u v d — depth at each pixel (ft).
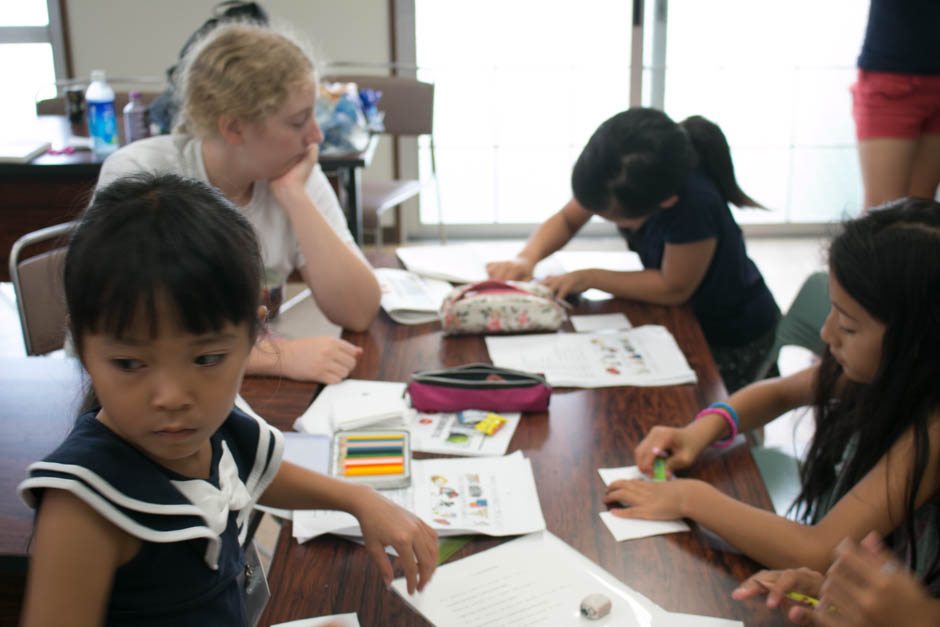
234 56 5.34
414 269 6.96
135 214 2.24
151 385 2.26
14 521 3.63
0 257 9.43
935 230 3.68
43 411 4.56
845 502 3.79
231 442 3.04
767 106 14.90
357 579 3.54
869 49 9.01
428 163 15.21
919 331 3.67
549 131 15.15
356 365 5.45
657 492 4.02
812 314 6.36
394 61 14.42
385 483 4.10
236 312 2.29
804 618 3.24
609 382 5.20
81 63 14.16
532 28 14.55
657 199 5.95
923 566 3.84
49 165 8.96
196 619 2.60
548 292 6.14
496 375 4.93
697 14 14.42
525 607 3.38
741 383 7.20
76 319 2.24
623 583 3.54
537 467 4.33
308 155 6.02
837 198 15.35
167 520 2.46
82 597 2.30
